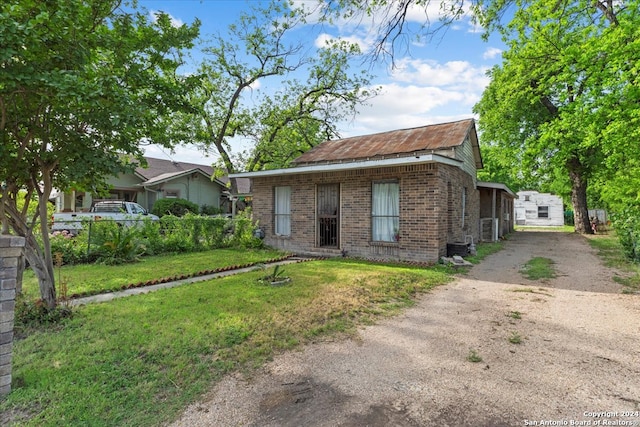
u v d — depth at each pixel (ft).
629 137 27.94
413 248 30.86
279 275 23.57
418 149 36.83
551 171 69.36
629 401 8.87
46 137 13.82
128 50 16.34
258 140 70.18
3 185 15.55
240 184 95.76
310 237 38.06
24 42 10.94
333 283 21.58
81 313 15.58
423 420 8.14
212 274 26.07
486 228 53.72
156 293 19.33
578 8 36.19
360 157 38.99
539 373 10.39
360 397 9.17
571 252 37.93
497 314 16.16
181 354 11.44
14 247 9.35
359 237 34.40
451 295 19.66
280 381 10.02
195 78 19.03
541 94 52.75
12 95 12.23
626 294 19.39
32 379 9.73
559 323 14.82
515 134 68.85
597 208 100.22
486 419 8.17
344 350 12.14
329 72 69.00
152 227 36.96
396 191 32.50
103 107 12.94
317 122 73.41
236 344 12.36
